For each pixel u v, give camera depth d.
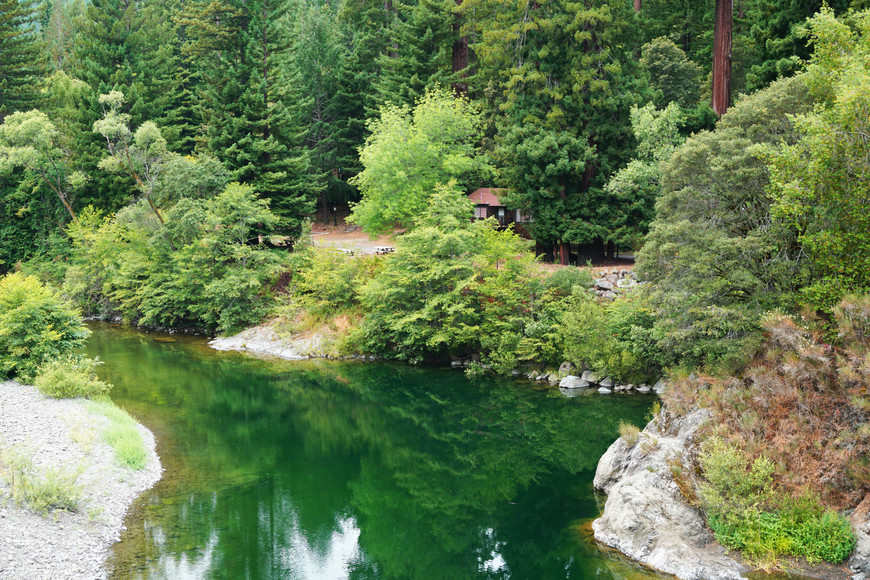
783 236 17.45
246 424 25.11
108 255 45.53
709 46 49.88
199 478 19.17
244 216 40.34
